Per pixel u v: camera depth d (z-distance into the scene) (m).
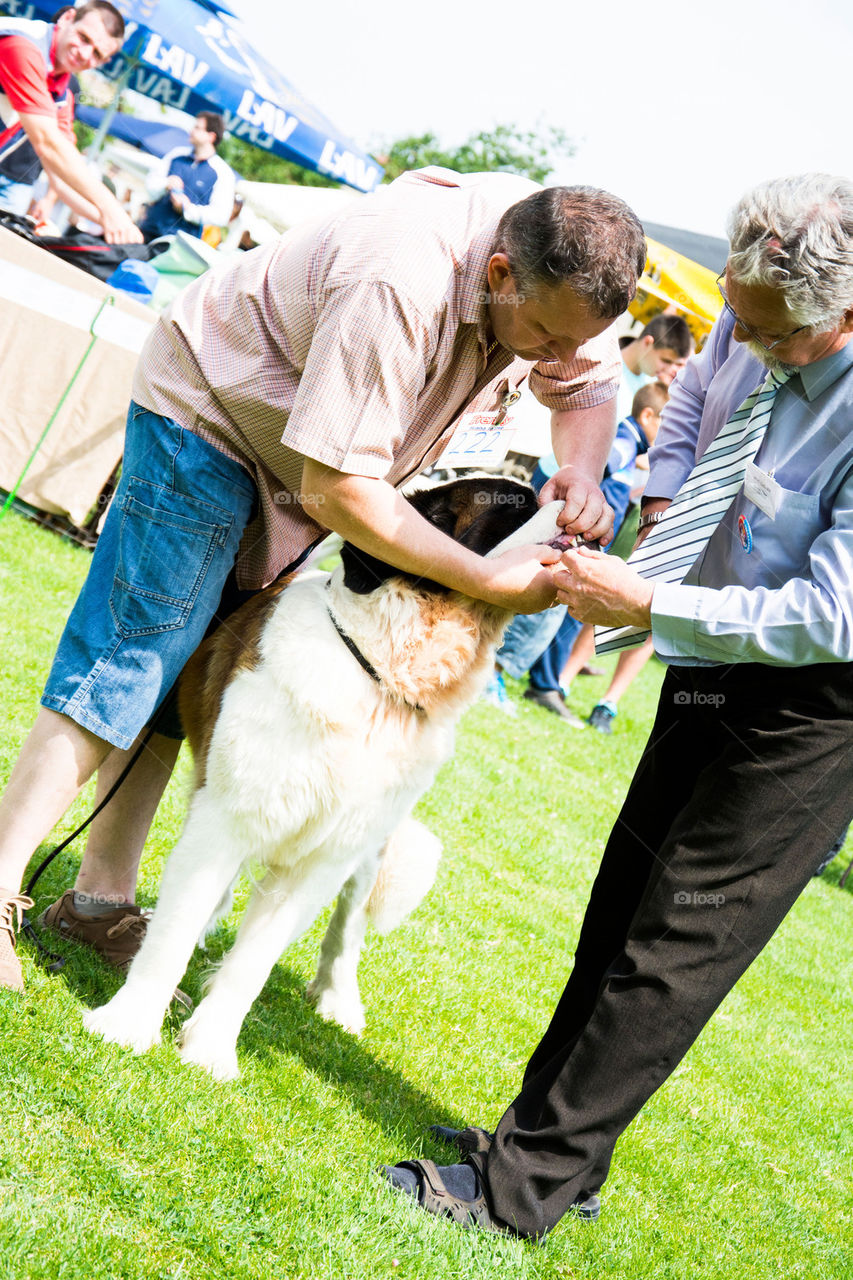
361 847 2.71
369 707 2.52
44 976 2.74
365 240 2.28
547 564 2.46
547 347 2.34
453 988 3.88
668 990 2.37
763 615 2.26
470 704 2.69
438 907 4.60
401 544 2.33
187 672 2.92
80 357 6.79
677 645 2.37
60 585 6.25
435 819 5.71
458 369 2.45
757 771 2.36
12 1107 2.11
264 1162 2.32
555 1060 2.60
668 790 2.71
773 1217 3.31
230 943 3.51
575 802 7.04
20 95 7.85
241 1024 2.91
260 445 2.60
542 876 5.56
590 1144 2.43
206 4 9.42
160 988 2.64
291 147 9.63
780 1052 4.90
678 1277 2.69
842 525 2.30
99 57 8.12
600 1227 2.76
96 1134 2.17
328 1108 2.71
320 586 2.62
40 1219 1.87
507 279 2.24
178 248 8.02
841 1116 4.44
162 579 2.61
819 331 2.25
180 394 2.57
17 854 2.64
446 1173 2.48
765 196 2.22
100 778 3.05
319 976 3.39
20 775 2.65
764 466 2.47
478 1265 2.28
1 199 8.33
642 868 2.77
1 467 6.89
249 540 2.86
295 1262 2.07
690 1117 3.81
